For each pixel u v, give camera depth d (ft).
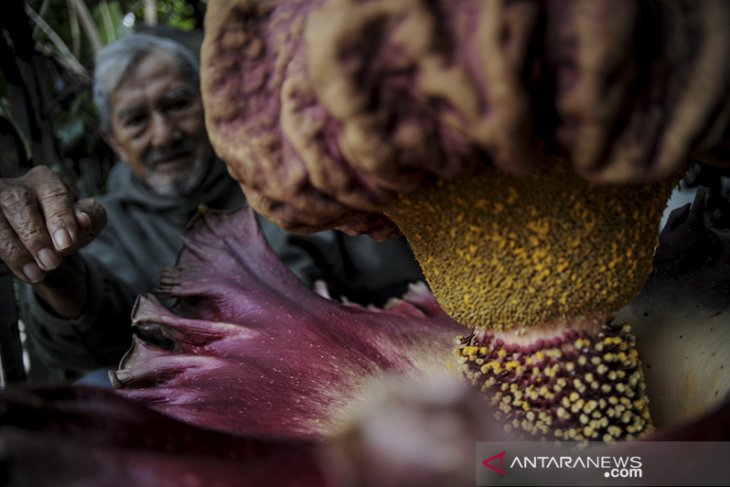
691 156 1.81
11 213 3.09
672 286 2.65
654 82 1.51
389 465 0.95
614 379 1.94
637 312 2.60
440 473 0.93
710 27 1.52
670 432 1.38
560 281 1.79
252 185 1.84
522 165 1.53
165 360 2.62
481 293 1.87
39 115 5.53
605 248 1.76
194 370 2.58
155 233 6.37
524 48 1.41
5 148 4.17
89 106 9.68
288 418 2.26
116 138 6.86
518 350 2.00
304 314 2.92
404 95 1.53
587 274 1.78
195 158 6.40
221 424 2.16
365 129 1.52
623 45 1.42
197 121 6.38
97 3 9.73
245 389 2.41
